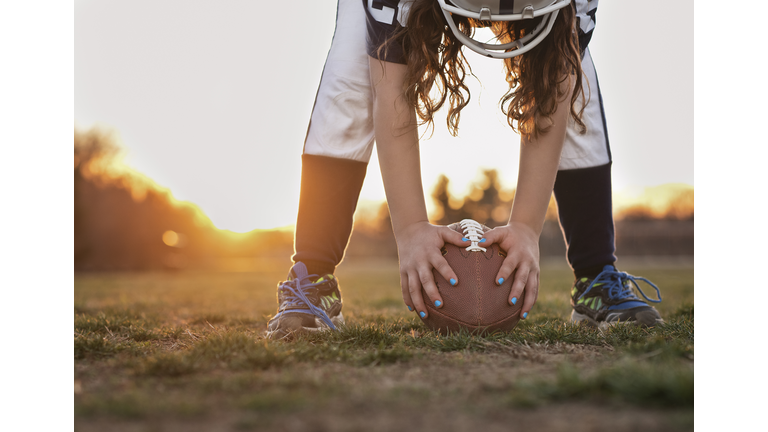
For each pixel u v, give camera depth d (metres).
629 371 0.95
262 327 2.21
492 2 1.44
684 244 23.44
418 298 1.59
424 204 1.70
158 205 18.91
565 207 2.02
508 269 1.57
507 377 1.04
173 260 19.30
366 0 1.68
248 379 1.02
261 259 28.16
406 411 0.83
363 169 1.90
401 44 1.64
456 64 1.72
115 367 1.21
